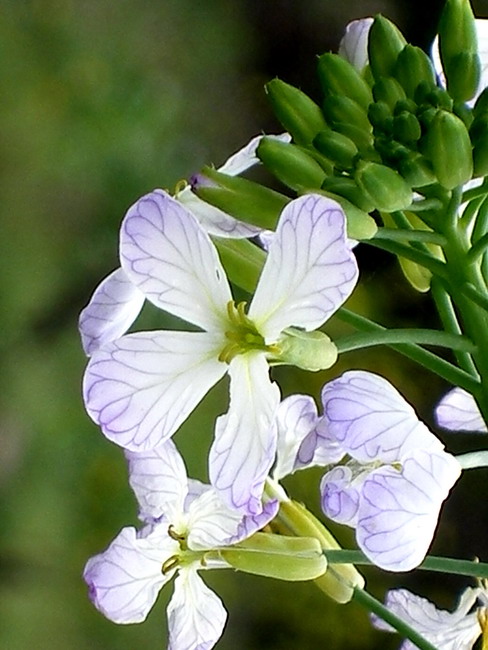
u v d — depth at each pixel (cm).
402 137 15
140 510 15
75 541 37
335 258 13
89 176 39
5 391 37
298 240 13
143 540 15
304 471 35
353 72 16
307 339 14
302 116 16
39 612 36
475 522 36
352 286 13
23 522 37
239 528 15
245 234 15
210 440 37
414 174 15
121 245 14
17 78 39
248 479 13
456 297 15
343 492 15
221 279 14
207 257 14
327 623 37
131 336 14
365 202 14
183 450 36
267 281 14
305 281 13
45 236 39
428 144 14
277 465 16
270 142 15
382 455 14
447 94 15
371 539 13
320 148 15
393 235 15
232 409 14
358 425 14
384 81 15
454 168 14
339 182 14
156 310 37
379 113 15
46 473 37
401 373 37
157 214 14
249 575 37
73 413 38
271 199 14
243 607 37
